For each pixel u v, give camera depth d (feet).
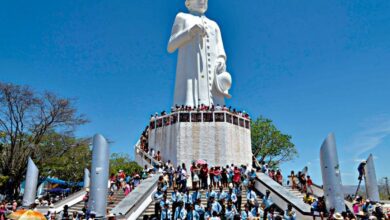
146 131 113.80
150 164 98.37
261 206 57.47
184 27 115.85
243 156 100.78
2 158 114.73
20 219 38.81
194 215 49.80
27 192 71.61
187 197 56.80
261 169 89.81
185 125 97.14
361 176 70.23
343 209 51.47
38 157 119.14
